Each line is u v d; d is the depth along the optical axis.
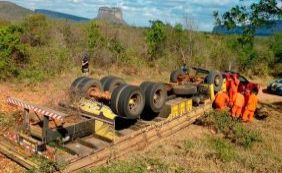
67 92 11.10
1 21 28.92
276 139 12.09
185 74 15.33
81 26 28.98
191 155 10.10
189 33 27.98
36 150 8.38
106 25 28.08
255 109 15.31
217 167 9.44
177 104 12.12
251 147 11.30
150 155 9.77
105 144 9.12
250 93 14.46
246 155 10.36
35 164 7.93
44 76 17.81
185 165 9.30
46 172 7.75
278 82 21.61
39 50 20.86
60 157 8.14
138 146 10.08
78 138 9.33
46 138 8.65
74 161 8.13
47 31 28.73
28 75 17.62
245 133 11.94
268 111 16.42
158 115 11.84
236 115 13.99
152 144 10.66
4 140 9.13
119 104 10.14
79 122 9.39
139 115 10.66
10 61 17.67
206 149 10.61
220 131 12.57
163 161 9.36
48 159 7.96
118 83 12.12
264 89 22.91
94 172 8.23
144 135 10.32
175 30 28.31
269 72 30.47
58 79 18.05
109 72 22.00
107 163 8.96
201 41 28.66
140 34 29.84
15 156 8.42
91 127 9.59
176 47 27.45
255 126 13.59
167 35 28.02
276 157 10.47
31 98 14.55
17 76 17.59
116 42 26.11
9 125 10.11
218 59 27.83
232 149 10.89
